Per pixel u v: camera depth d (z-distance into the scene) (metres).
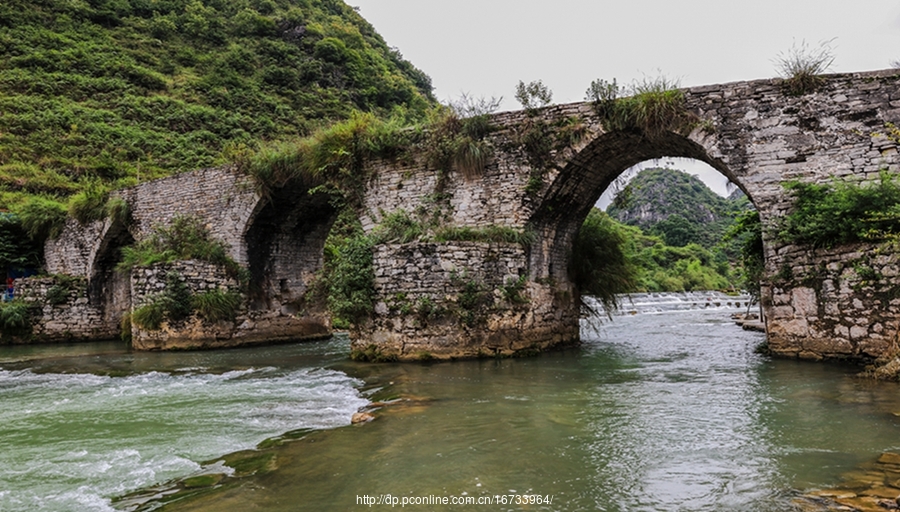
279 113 48.00
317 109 50.91
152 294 16.86
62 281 21.50
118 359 14.89
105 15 53.59
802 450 5.09
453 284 11.70
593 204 14.97
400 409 7.28
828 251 9.70
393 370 10.69
